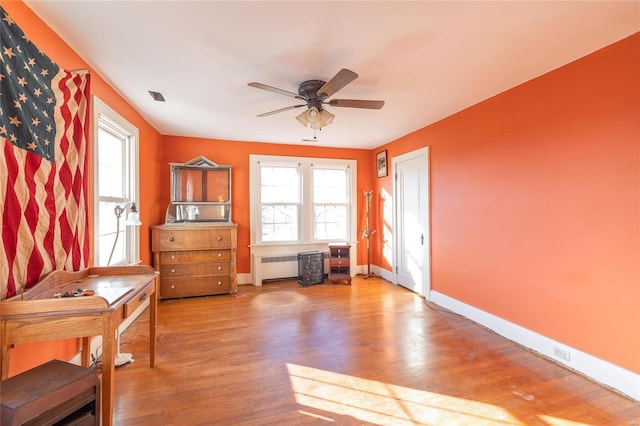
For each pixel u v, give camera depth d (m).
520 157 2.65
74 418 1.21
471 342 2.70
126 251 3.21
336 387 2.03
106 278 2.06
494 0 1.60
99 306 1.45
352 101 2.54
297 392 1.97
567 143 2.28
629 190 1.92
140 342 2.71
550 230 2.40
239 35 1.93
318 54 2.17
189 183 4.39
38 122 1.66
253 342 2.70
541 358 2.41
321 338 2.79
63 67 1.97
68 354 2.09
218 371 2.22
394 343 2.68
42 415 1.09
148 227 3.78
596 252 2.10
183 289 4.01
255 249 4.79
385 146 5.00
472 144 3.19
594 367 2.10
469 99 3.03
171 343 2.68
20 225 1.54
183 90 2.78
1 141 1.42
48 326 1.40
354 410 1.80
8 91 1.46
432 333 2.89
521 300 2.65
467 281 3.28
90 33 1.90
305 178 5.10
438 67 2.36
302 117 2.64
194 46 2.06
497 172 2.89
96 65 2.30
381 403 1.86
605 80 2.04
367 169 5.43
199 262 4.07
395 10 1.68
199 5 1.64
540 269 2.48
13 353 1.58
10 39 1.46
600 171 2.07
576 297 2.22
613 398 1.91
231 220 4.65
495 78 2.55
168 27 1.84
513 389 2.00
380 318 3.29
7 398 1.05
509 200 2.76
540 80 2.48
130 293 1.71
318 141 4.82
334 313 3.45
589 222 2.13
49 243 1.75
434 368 2.26
